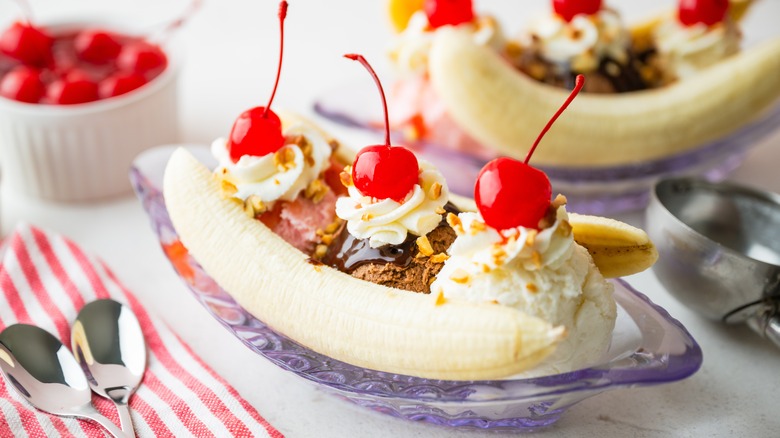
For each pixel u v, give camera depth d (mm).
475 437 571
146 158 654
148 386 584
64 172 693
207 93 780
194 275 604
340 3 886
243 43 835
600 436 571
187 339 617
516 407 551
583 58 712
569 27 716
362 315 548
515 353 520
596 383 528
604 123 683
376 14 872
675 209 646
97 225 688
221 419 564
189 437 559
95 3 870
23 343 589
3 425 557
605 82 717
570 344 542
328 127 753
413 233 564
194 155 652
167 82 703
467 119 687
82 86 689
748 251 640
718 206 646
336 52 824
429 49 716
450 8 716
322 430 573
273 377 598
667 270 612
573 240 546
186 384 582
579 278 542
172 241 618
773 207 635
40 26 740
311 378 557
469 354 528
